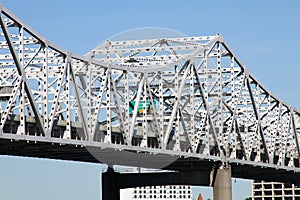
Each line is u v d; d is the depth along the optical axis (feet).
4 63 563.89
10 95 505.66
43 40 504.43
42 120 499.92
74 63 604.90
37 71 563.89
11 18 481.05
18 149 533.55
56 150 551.18
